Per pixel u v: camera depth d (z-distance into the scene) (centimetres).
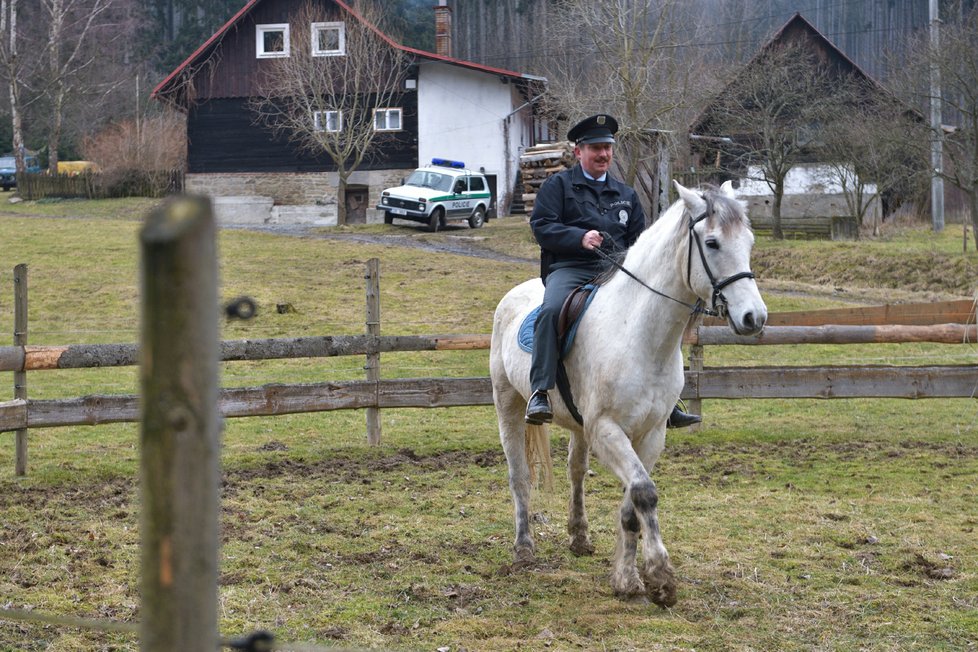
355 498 740
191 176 3609
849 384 973
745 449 926
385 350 962
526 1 5647
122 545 608
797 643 453
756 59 2777
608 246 552
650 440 506
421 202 2864
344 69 3419
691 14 3347
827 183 2923
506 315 602
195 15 6606
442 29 3694
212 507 123
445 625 476
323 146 3200
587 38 2959
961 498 725
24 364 825
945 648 446
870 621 479
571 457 600
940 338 979
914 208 3009
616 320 496
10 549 594
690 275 465
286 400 922
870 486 766
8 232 2469
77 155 5447
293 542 616
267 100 3462
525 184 3067
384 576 557
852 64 2998
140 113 5388
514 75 3431
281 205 3569
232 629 466
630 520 509
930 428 1023
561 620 484
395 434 1021
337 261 2159
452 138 3509
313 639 455
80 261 2067
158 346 114
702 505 709
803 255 2305
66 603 499
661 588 466
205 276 115
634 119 2477
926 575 549
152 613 124
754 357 1416
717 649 446
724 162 2983
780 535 631
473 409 1174
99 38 5525
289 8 3475
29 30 4966
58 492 764
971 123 2248
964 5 3778
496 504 725
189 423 118
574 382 527
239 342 913
